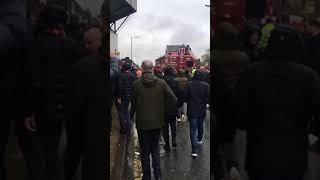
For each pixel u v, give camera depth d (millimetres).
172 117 9500
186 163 8391
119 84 9594
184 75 9656
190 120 8742
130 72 10367
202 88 8625
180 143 10656
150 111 5828
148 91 5832
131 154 9016
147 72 5801
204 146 9992
